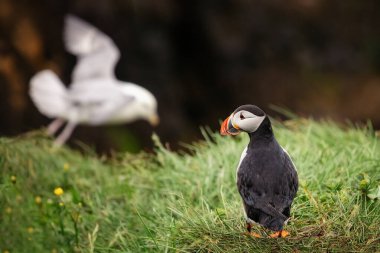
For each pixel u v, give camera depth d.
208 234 7.16
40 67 17.39
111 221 8.40
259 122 6.80
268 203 6.56
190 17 19.83
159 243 7.40
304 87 20.17
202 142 10.06
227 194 8.33
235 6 20.41
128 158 10.29
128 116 13.98
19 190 8.62
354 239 6.87
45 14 17.66
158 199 8.76
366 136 9.84
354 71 20.70
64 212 8.49
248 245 6.86
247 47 20.28
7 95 16.84
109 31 18.48
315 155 8.73
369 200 7.51
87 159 10.51
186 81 19.80
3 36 17.20
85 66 13.16
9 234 7.56
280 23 20.66
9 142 9.37
